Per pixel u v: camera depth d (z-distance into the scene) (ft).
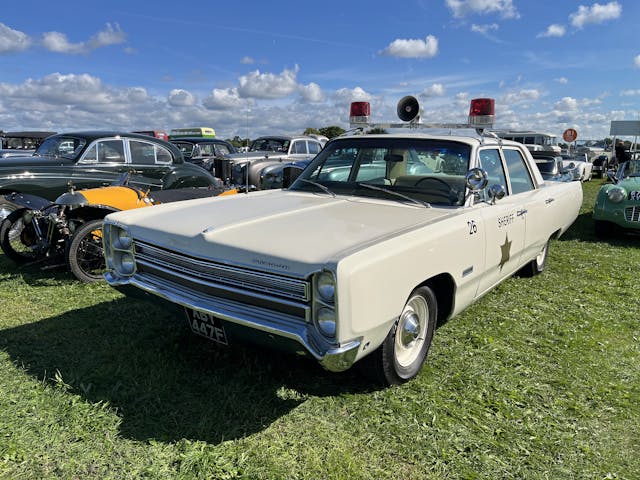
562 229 19.03
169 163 28.25
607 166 78.74
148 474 7.72
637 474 8.14
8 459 7.90
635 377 11.38
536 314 15.15
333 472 7.90
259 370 10.94
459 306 11.69
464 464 8.24
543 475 8.04
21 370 10.84
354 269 7.98
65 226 17.29
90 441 8.43
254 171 35.83
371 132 15.29
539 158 38.60
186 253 9.77
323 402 9.86
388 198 12.59
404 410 9.62
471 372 11.28
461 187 12.23
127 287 11.25
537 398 10.36
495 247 12.66
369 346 8.80
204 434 8.73
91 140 25.31
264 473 7.82
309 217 10.75
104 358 11.49
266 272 8.62
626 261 22.11
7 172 22.62
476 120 13.80
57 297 15.76
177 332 13.00
